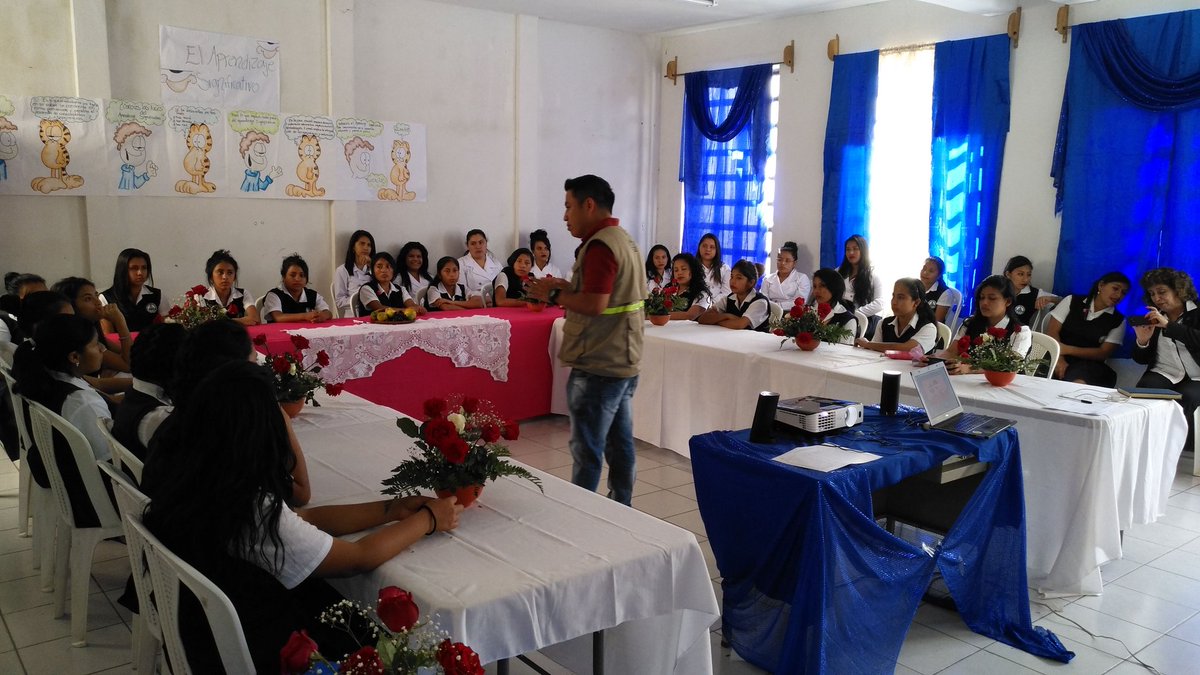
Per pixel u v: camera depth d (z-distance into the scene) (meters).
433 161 6.69
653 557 1.81
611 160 7.79
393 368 4.75
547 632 1.66
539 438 5.12
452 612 1.53
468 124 6.82
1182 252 5.03
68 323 2.69
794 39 6.84
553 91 7.27
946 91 5.89
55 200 5.28
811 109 6.80
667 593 1.85
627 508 2.07
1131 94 5.09
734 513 2.45
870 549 2.36
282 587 1.68
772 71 7.07
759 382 4.18
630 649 2.01
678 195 7.96
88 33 5.18
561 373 5.40
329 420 2.80
